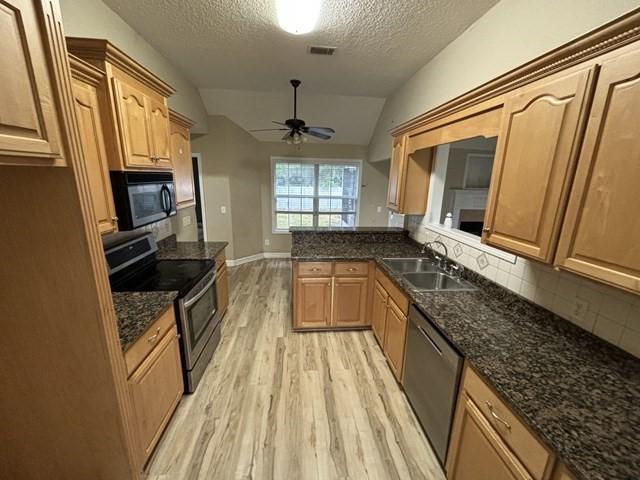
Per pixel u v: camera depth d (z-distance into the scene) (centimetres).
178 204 290
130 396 137
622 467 78
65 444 132
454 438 144
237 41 250
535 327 152
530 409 97
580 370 118
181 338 201
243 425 190
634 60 85
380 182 597
